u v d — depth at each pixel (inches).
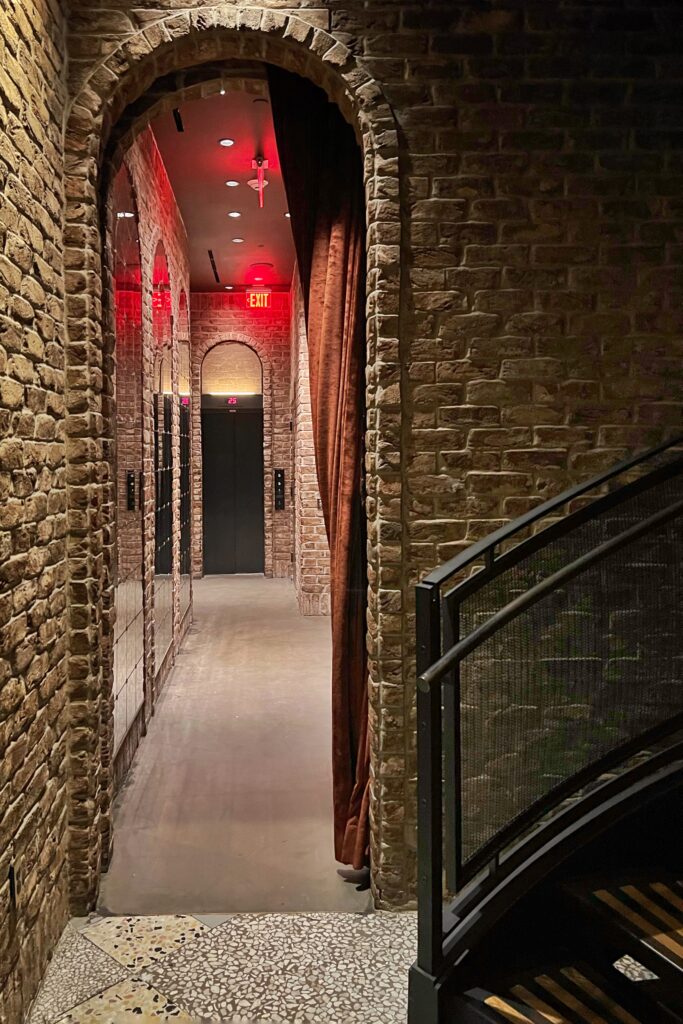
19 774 91.4
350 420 128.8
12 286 90.0
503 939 89.0
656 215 122.3
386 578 119.0
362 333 128.7
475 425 121.0
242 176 255.1
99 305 118.9
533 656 90.2
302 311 353.1
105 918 115.4
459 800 83.3
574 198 121.4
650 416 122.8
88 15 115.6
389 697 119.0
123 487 172.6
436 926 81.0
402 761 119.0
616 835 96.1
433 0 119.1
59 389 111.3
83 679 116.3
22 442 94.0
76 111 114.7
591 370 122.0
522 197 120.7
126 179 179.0
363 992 98.7
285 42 117.6
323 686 240.1
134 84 120.7
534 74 120.6
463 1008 80.6
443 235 120.1
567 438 122.0
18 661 91.4
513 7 120.1
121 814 151.4
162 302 248.8
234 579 465.4
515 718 88.4
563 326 121.6
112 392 129.6
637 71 121.7
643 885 92.7
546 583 80.3
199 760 179.8
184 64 122.3
